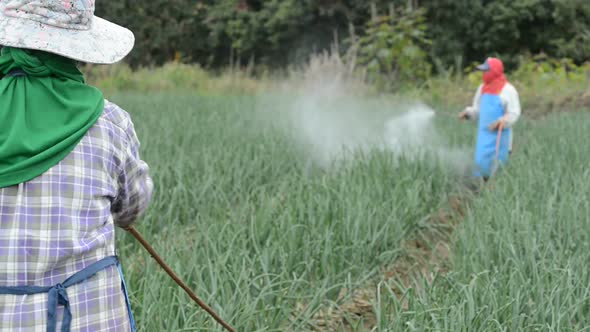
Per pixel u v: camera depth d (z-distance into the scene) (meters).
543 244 5.20
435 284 4.73
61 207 2.27
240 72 23.47
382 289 5.36
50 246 2.24
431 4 26.22
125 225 2.76
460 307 3.91
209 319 4.07
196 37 32.19
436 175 7.91
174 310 4.23
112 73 23.08
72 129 2.30
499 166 8.38
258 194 7.06
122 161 2.45
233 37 30.11
